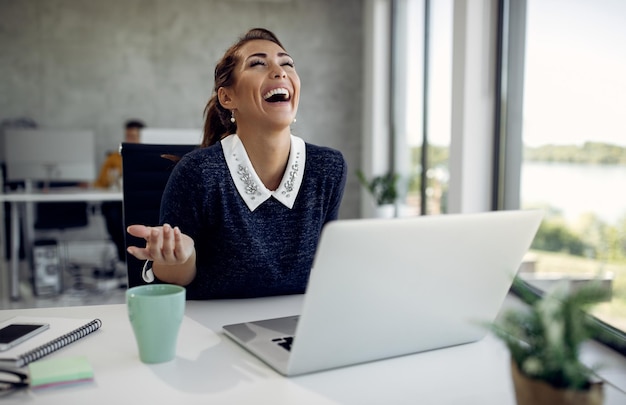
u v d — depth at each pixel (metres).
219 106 1.27
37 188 4.87
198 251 1.22
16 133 4.30
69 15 5.38
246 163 1.16
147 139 1.99
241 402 0.69
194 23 5.59
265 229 1.19
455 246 0.76
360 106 5.79
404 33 4.82
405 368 0.82
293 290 1.25
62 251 5.34
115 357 0.84
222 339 0.92
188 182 1.13
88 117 5.51
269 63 1.13
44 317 0.99
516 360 0.57
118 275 4.82
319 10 5.68
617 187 1.99
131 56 5.52
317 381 0.76
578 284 0.59
